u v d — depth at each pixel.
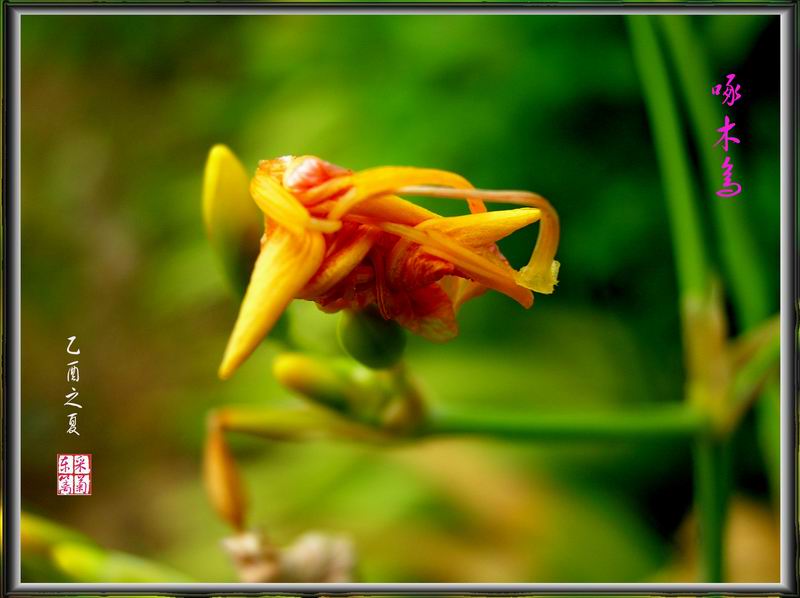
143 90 0.29
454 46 0.23
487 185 0.22
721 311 0.13
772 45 0.20
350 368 0.12
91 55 0.30
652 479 0.22
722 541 0.13
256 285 0.08
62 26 0.30
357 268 0.09
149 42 0.29
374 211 0.09
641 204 0.22
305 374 0.12
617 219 0.22
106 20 0.30
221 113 0.27
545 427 0.12
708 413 0.13
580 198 0.22
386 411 0.12
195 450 0.27
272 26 0.27
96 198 0.29
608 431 0.13
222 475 0.12
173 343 0.28
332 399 0.12
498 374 0.23
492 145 0.22
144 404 0.28
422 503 0.23
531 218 0.09
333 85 0.25
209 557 0.24
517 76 0.23
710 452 0.13
